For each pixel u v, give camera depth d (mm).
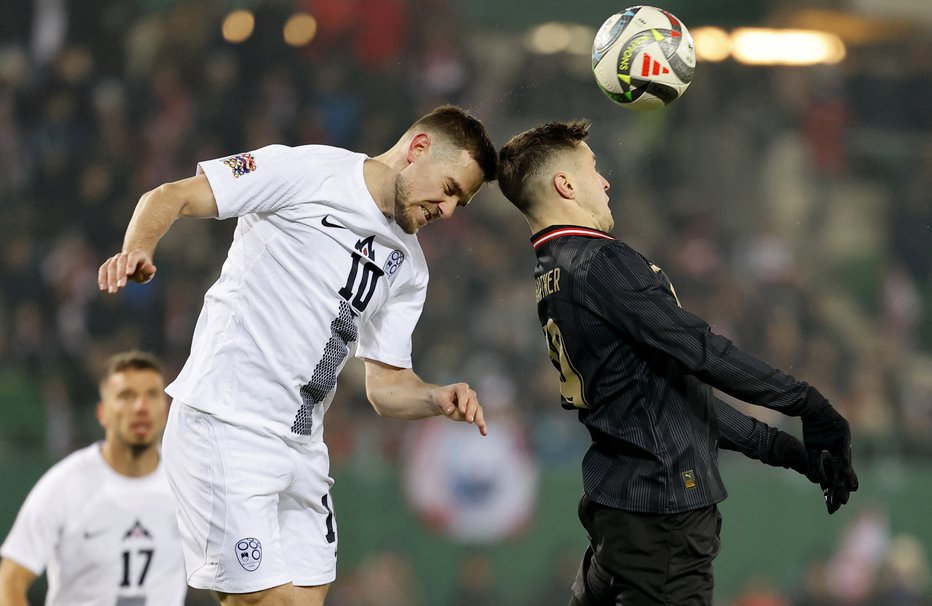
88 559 17766
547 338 11953
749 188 47000
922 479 35062
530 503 33281
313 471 12773
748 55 49531
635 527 11320
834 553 33531
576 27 48406
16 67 44219
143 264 10906
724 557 33062
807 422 11016
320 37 46156
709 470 11352
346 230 12242
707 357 10805
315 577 12922
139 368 17984
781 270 45219
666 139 47062
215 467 12062
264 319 12109
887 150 48781
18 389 36438
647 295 11023
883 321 44938
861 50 50094
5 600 17375
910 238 46812
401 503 32719
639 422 11320
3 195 41969
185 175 43500
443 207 12469
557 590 32562
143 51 45156
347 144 45281
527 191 12094
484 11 48000
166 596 18203
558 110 46906
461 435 33250
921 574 34156
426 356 39531
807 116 48625
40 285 39750
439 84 46500
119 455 18031
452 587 32469
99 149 43156
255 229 12273
